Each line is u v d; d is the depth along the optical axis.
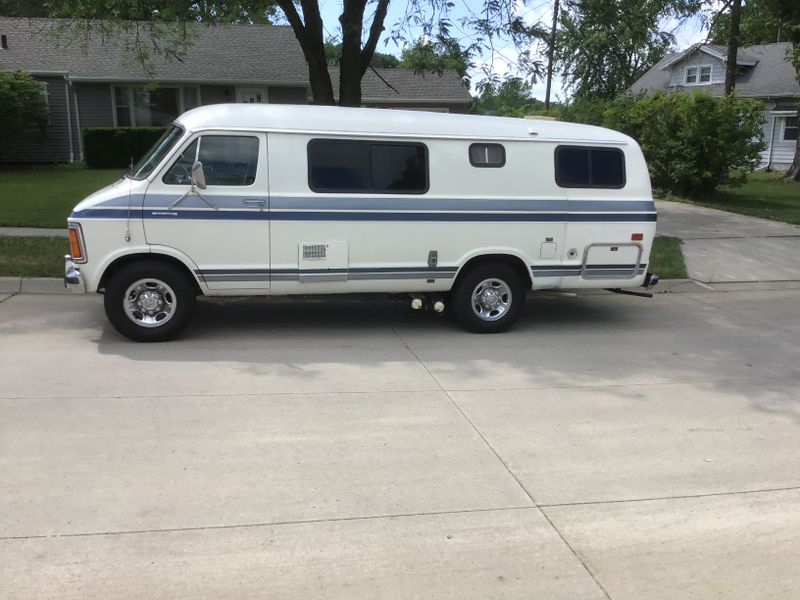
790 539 3.56
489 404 5.33
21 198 14.62
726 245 12.48
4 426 4.59
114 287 6.46
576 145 7.43
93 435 4.51
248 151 6.59
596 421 5.05
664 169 18.34
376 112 7.07
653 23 11.75
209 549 3.31
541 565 3.28
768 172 31.05
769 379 6.16
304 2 10.62
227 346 6.69
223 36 25.48
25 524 3.46
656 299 9.68
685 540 3.53
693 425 5.03
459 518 3.67
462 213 7.14
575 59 33.28
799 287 10.51
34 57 22.77
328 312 8.30
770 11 19.06
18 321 7.27
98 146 21.84
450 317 8.05
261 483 3.96
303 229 6.76
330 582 3.10
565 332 7.73
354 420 4.92
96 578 3.06
